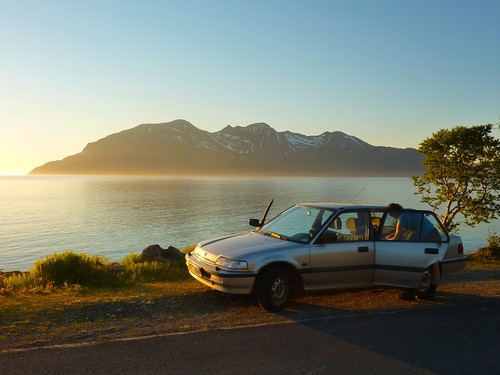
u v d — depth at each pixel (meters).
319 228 6.88
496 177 16.41
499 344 5.24
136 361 4.32
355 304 7.07
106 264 11.84
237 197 166.25
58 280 8.76
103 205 131.88
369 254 7.01
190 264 7.16
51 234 68.12
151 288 8.12
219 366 4.27
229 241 7.09
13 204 136.62
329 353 4.76
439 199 17.84
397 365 4.49
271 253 6.38
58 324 5.46
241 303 6.88
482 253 15.49
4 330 5.11
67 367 4.11
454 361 4.64
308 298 7.37
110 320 5.74
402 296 7.59
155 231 71.69
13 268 41.06
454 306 7.15
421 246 7.28
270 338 5.19
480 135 16.55
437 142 17.41
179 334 5.21
